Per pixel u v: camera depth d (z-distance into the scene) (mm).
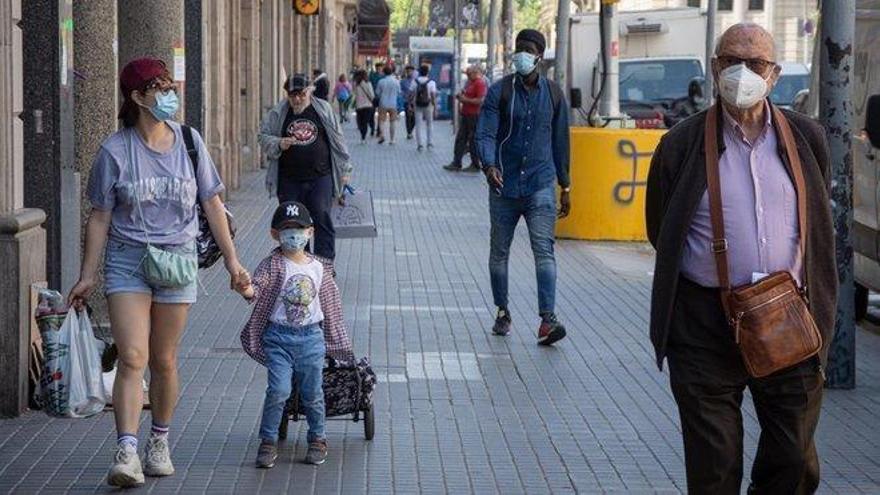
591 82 64688
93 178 15344
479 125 23734
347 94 116188
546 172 23719
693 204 12078
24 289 18141
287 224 16406
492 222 24312
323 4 110562
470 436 18125
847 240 21078
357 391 17203
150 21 25750
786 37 148875
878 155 26594
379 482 16062
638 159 39031
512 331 25406
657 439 18172
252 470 16391
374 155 77438
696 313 12164
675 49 63219
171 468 16125
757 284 11844
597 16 64812
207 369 21547
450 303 28438
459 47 108688
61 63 20516
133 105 15305
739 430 12242
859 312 28938
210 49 48250
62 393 17203
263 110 68688
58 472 16109
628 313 27719
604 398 20375
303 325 16438
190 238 15508
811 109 30906
